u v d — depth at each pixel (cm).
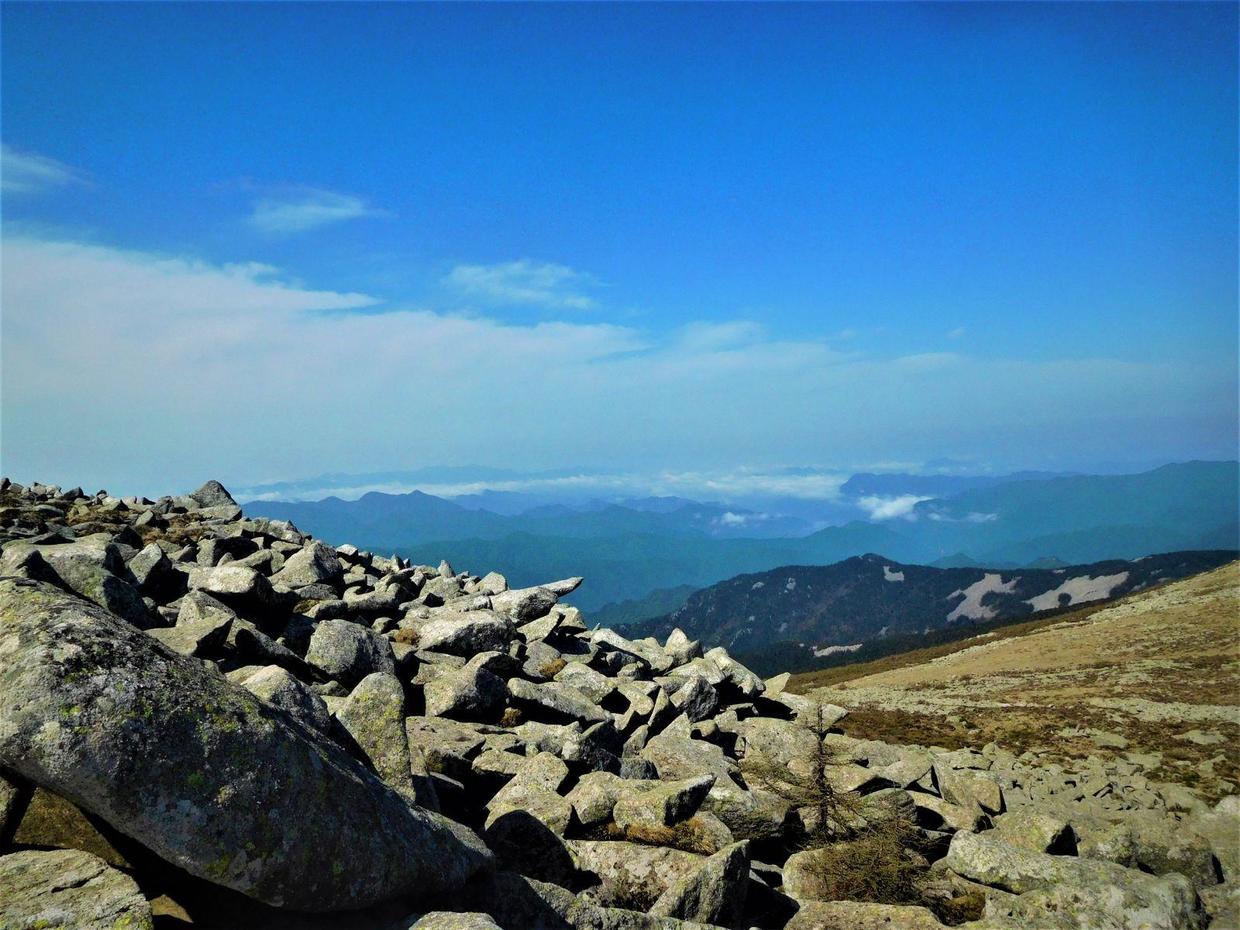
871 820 1647
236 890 660
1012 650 14362
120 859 718
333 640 1711
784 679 3086
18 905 590
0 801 700
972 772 2203
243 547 3030
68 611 660
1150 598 17312
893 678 13012
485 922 693
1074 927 1310
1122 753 5712
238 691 720
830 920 1222
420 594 3025
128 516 3384
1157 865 1781
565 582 3056
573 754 1509
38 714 575
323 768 727
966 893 1441
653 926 963
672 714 2178
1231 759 5444
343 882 699
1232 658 10456
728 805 1548
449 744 1526
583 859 1200
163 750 608
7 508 2941
